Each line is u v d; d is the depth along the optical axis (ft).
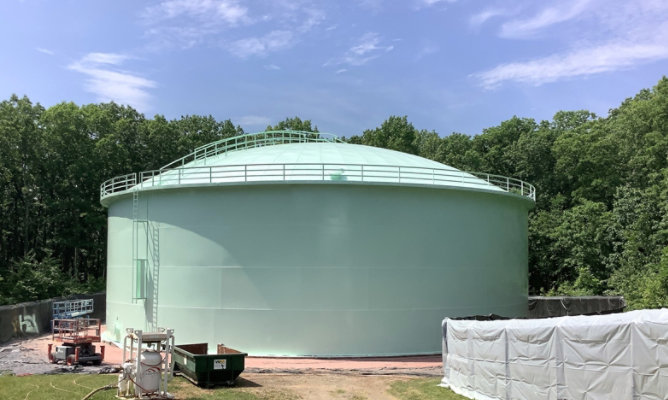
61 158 203.00
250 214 85.97
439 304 88.69
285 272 84.17
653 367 39.47
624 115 200.95
